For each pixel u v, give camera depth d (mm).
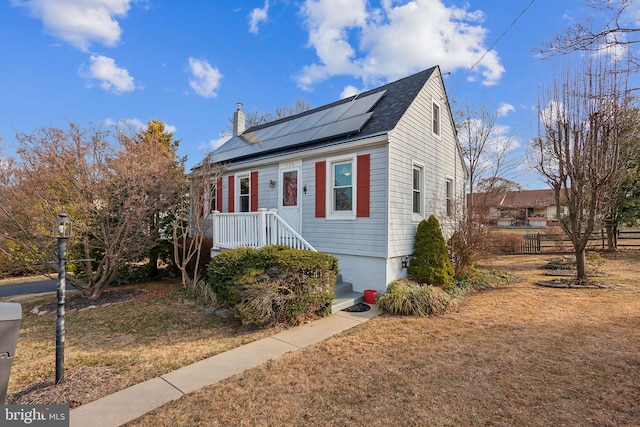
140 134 8141
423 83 8750
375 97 9383
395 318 5734
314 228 8539
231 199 11141
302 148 9023
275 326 5262
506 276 9070
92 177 6848
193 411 2859
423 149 8844
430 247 7699
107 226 7344
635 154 9555
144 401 3035
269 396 3104
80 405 2979
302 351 4254
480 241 9133
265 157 9617
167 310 6559
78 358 4215
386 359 3941
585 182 7789
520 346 4234
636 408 2795
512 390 3137
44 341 4957
